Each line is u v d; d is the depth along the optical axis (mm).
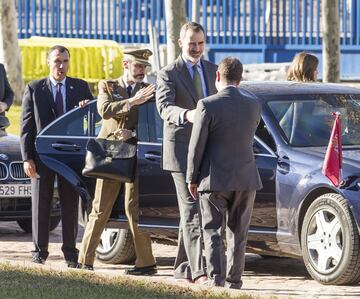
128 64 27062
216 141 23609
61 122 28625
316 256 26422
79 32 89438
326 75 73312
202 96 25594
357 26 87875
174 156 25188
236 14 88625
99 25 91125
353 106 28516
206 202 23859
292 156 26859
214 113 23422
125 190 27562
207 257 23938
